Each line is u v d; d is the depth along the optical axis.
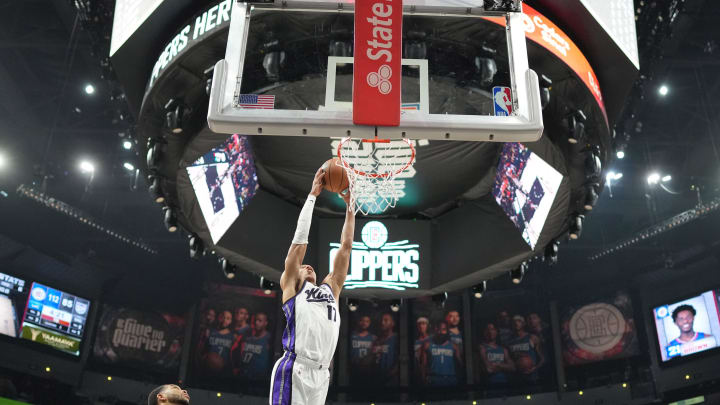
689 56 21.30
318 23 8.59
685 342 25.00
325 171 5.03
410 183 12.00
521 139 6.33
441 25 8.62
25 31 21.47
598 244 29.00
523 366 27.12
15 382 23.23
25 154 24.77
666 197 26.94
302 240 4.66
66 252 26.00
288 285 4.52
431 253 12.42
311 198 4.88
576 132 9.42
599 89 10.10
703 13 18.94
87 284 26.27
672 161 25.80
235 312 27.94
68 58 22.23
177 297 27.69
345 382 27.11
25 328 23.95
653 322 26.14
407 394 27.03
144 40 9.89
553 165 10.20
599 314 27.12
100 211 28.19
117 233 26.77
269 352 27.39
